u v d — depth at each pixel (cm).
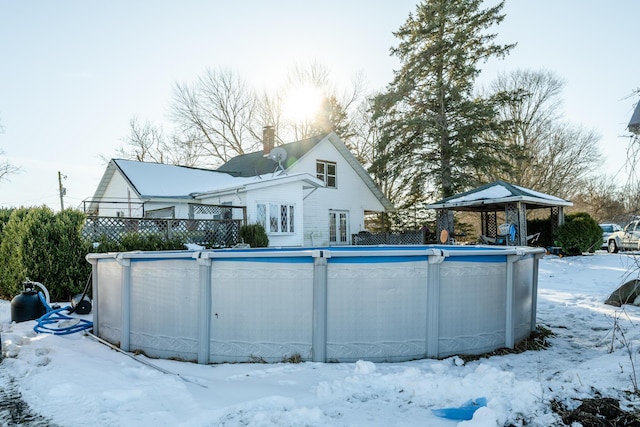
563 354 495
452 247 688
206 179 1980
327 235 2247
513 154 2319
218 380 387
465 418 286
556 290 1024
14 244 952
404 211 2830
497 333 496
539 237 1964
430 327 450
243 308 450
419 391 331
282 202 1691
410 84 2347
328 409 305
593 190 2153
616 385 337
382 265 444
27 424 294
